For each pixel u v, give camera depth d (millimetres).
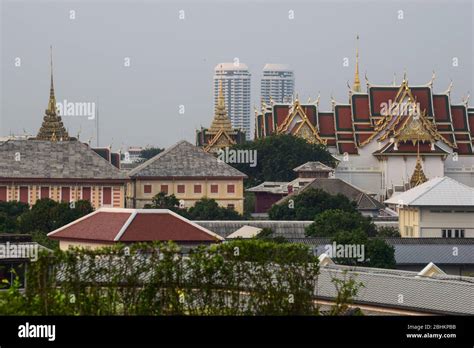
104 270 141000
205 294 142625
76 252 141000
